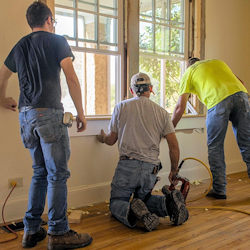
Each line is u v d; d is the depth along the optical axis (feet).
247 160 9.78
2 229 7.36
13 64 6.53
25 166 8.16
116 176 8.04
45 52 5.99
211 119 9.76
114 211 7.71
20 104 6.26
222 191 9.74
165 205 7.53
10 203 7.92
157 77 11.66
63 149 6.10
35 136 6.15
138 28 10.30
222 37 13.10
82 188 9.14
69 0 8.88
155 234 7.07
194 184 11.68
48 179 6.20
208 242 6.63
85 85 16.89
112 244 6.56
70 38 8.98
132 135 7.88
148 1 10.83
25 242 6.38
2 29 7.63
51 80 6.00
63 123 6.06
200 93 10.04
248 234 7.06
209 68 9.86
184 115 11.71
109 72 17.37
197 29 12.19
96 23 9.48
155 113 7.98
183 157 11.82
